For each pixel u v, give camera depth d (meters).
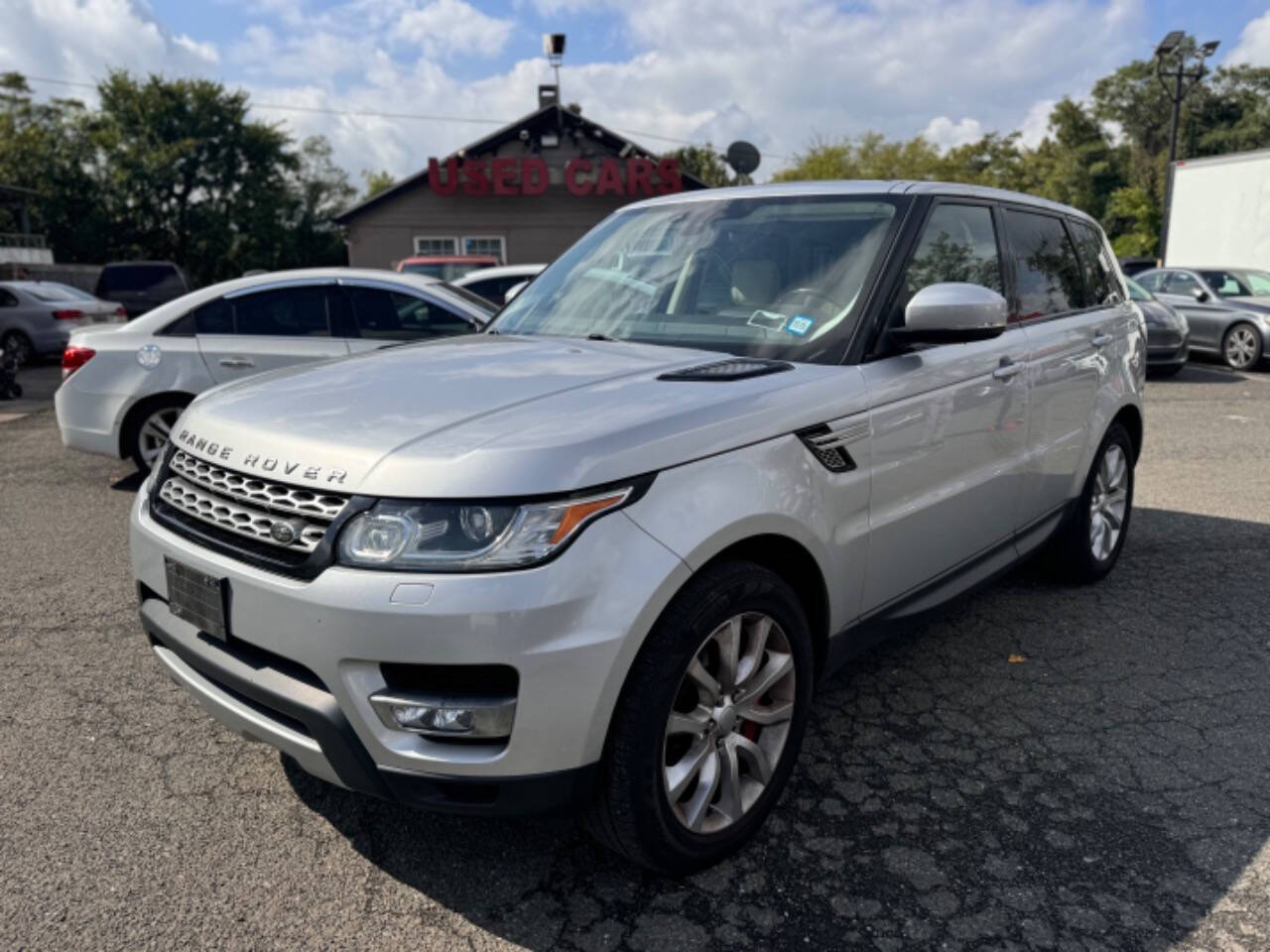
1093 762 3.10
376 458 2.18
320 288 6.73
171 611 2.55
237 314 6.60
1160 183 59.12
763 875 2.53
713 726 2.48
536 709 2.10
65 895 2.43
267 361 6.54
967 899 2.43
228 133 47.22
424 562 2.07
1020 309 3.87
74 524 5.91
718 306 3.26
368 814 2.81
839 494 2.74
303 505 2.21
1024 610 4.41
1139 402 4.76
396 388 2.62
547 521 2.10
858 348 2.94
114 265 21.62
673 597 2.28
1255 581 4.80
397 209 25.58
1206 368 13.97
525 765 2.13
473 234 25.77
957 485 3.33
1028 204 4.17
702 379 2.64
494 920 2.37
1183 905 2.41
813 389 2.72
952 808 2.84
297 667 2.24
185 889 2.47
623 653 2.16
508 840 2.69
